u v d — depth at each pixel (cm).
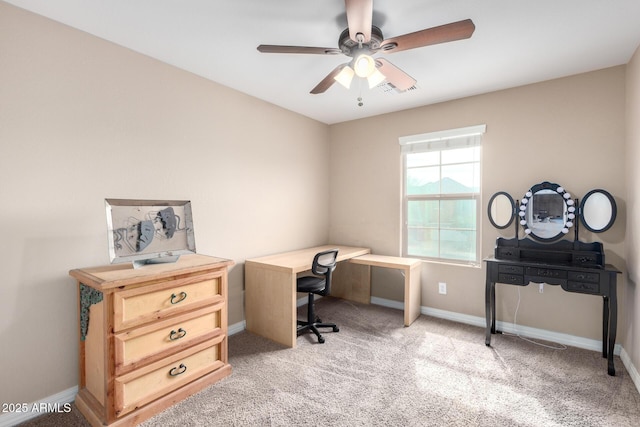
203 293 209
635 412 182
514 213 290
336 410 185
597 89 256
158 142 239
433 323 321
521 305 291
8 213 172
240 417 179
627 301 236
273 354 255
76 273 182
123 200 192
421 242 357
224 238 290
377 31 180
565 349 262
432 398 196
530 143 285
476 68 253
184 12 180
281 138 350
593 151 258
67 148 193
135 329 174
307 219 389
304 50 184
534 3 171
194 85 263
